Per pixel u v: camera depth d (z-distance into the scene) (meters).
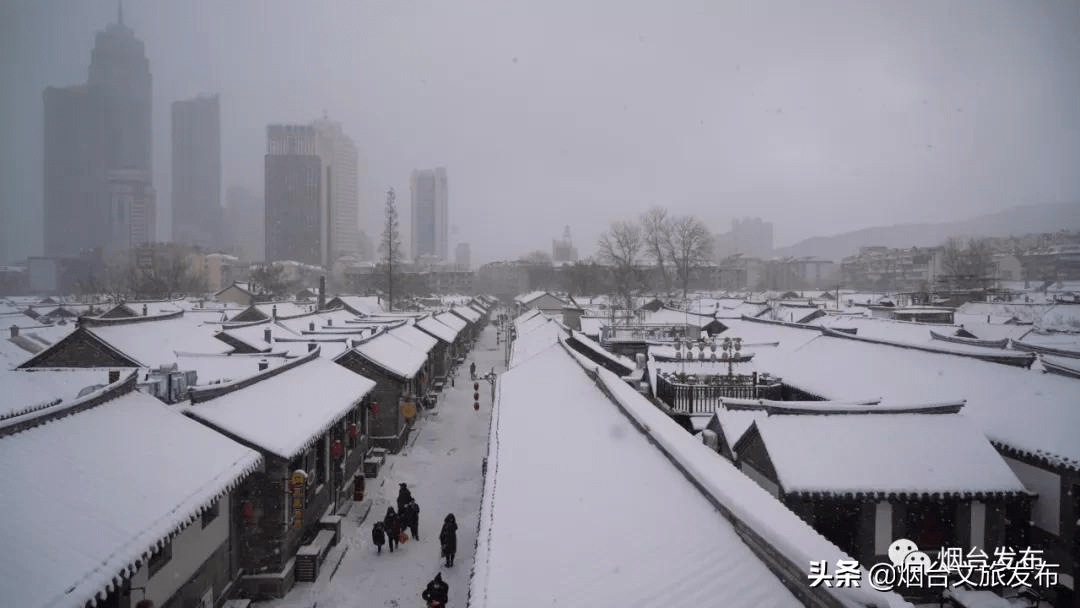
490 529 10.40
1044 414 16.70
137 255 109.88
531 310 75.25
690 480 10.04
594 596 7.77
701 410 21.14
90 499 10.63
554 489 11.52
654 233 102.81
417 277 134.38
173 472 12.78
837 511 14.15
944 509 14.29
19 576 8.44
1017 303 62.53
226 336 32.00
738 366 23.59
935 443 14.62
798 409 15.42
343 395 23.48
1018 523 15.80
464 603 16.25
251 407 17.98
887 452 14.35
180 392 18.36
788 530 7.29
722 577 7.45
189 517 11.81
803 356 26.91
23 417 11.23
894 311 53.34
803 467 13.95
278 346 33.28
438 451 31.03
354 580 17.69
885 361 23.23
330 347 32.25
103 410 13.54
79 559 9.28
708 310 64.00
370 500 23.89
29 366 23.84
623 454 12.50
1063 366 19.44
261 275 100.75
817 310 53.97
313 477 20.09
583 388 19.23
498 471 13.38
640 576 7.97
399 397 30.84
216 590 15.14
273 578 16.53
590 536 9.35
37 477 10.42
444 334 54.00
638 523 9.37
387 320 54.34
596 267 111.00
